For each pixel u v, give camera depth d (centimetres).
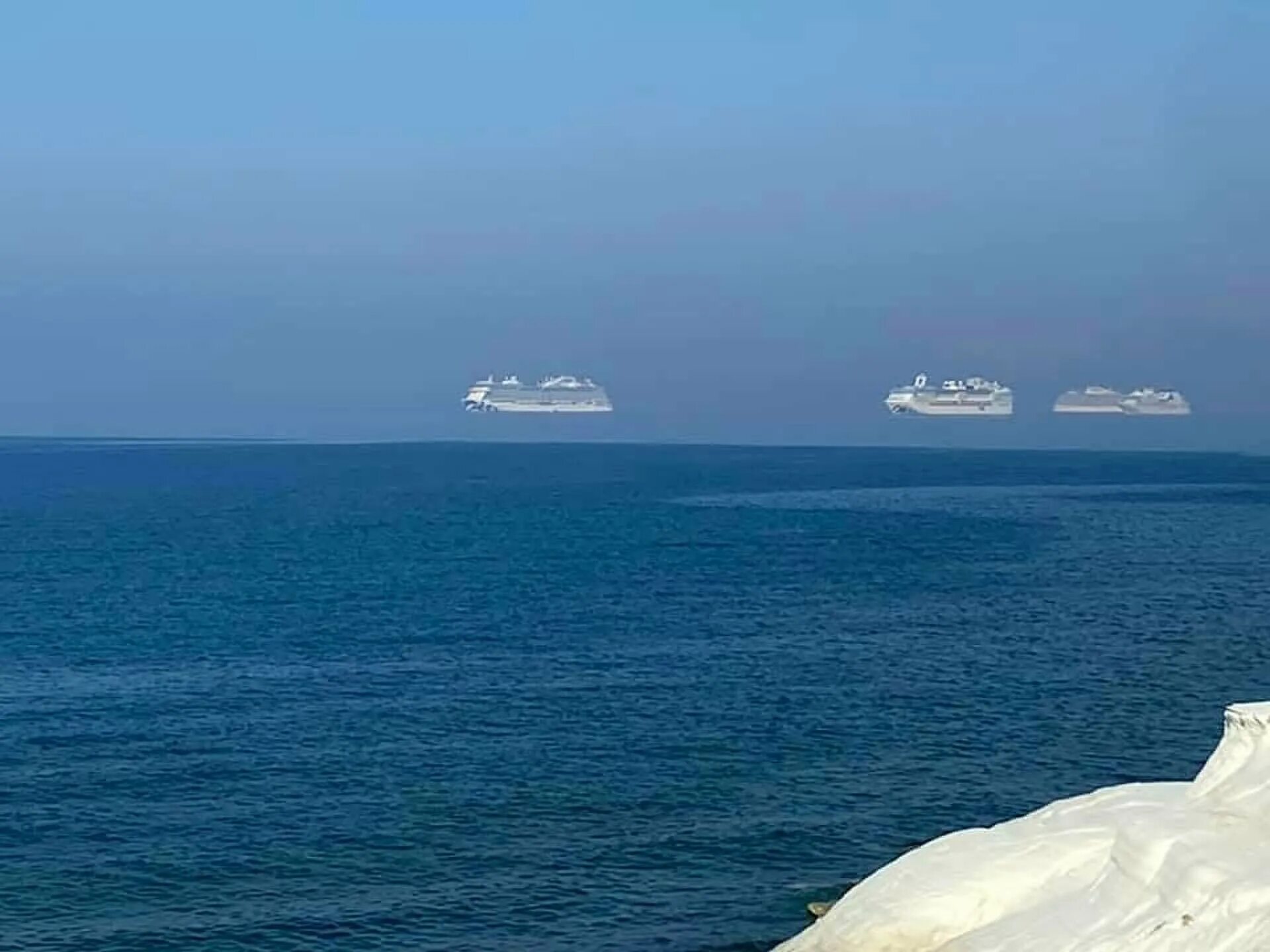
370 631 10456
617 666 9225
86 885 5400
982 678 8975
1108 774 6838
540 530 18125
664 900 5309
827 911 4762
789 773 6819
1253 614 11569
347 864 5628
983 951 3762
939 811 6281
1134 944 3562
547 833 5981
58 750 7188
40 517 19750
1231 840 3712
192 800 6397
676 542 16650
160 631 10462
